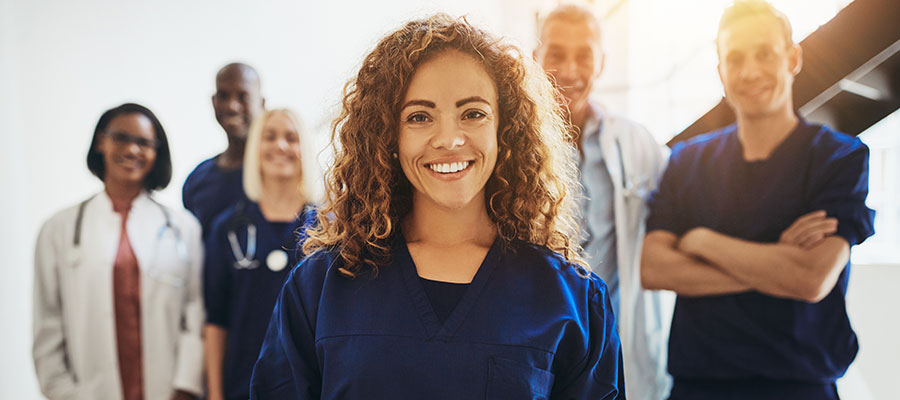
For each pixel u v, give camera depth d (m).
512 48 1.01
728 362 2.09
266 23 2.62
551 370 0.96
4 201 2.60
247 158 2.42
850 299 2.12
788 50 2.03
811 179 1.99
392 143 0.98
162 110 2.61
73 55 2.63
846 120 2.12
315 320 0.97
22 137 2.63
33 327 2.39
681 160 2.17
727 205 2.09
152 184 2.48
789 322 2.02
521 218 1.02
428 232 1.00
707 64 2.26
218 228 2.40
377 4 2.59
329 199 1.07
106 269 2.38
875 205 2.17
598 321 0.99
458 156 0.90
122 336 2.36
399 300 0.93
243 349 2.32
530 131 1.03
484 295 0.94
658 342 2.27
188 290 2.42
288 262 2.32
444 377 0.89
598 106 2.30
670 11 2.29
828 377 2.02
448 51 0.94
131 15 2.63
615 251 2.26
